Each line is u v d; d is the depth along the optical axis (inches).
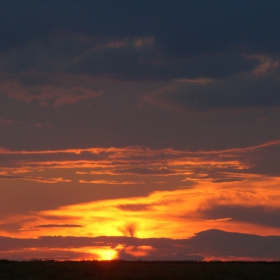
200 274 4094.5
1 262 4707.2
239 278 4121.6
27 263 4571.9
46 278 4008.4
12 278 4023.1
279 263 5246.1
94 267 4338.1
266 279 4097.0
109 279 3902.6
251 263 5255.9
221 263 5251.0
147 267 4446.4
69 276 4047.7
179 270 4220.0
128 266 4458.7
